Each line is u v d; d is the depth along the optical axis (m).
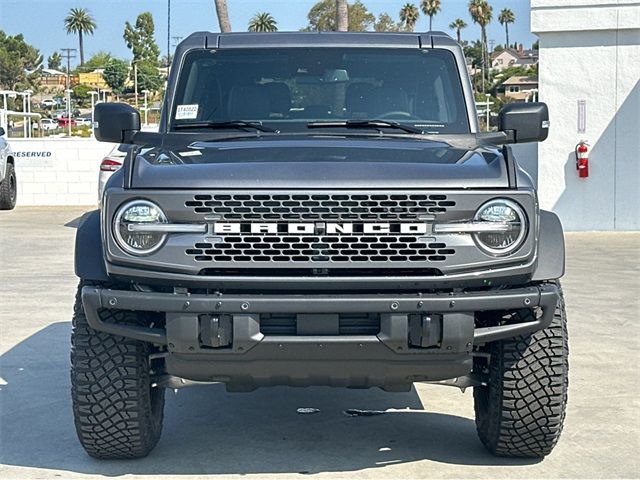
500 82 80.06
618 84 16.77
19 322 9.18
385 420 6.19
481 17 90.56
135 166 4.73
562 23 16.69
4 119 27.48
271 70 6.18
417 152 5.14
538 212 4.72
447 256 4.56
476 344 4.73
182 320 4.53
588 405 6.41
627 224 16.91
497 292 4.62
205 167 4.70
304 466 5.28
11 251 14.63
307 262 4.53
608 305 10.04
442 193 4.55
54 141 22.73
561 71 16.91
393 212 4.55
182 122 6.08
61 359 7.75
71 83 106.56
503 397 5.05
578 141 16.94
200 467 5.26
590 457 5.39
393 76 6.18
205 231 4.55
